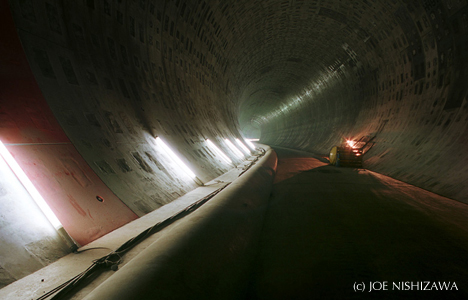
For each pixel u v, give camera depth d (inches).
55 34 233.0
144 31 379.9
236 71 1046.4
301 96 1533.0
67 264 131.5
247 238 161.3
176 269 90.7
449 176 361.4
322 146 1214.3
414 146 526.3
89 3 272.7
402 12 553.3
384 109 752.3
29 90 194.1
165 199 260.1
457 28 454.9
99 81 279.6
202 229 123.5
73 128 217.8
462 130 414.3
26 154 164.2
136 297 73.4
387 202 299.7
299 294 123.7
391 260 157.6
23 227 133.2
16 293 105.3
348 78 972.6
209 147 549.3
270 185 382.0
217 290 96.4
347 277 138.6
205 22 568.7
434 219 236.4
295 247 179.0
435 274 141.0
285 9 730.8
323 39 877.8
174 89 502.6
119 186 220.1
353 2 631.2
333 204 293.4
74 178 185.0
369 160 665.0
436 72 533.3
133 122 313.1
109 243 158.2
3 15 190.4
